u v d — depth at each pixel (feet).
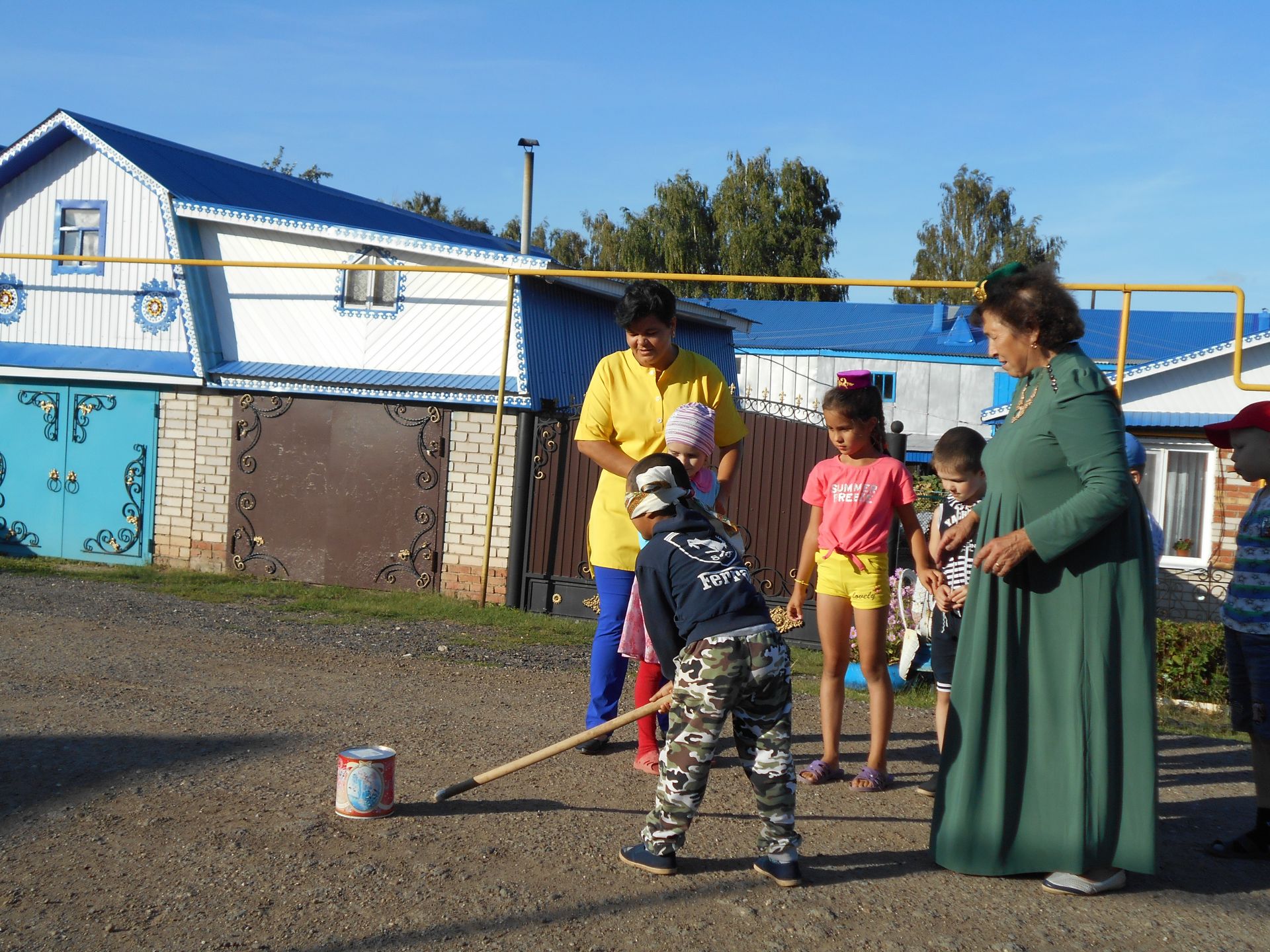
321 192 54.29
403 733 18.28
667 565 12.44
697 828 14.01
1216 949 10.93
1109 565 12.16
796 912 11.44
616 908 11.35
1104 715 12.14
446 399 39.17
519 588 37.40
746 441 35.01
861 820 14.62
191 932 10.48
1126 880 12.62
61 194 45.01
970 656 12.59
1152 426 47.67
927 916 11.46
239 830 13.14
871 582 15.88
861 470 16.07
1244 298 27.32
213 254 43.14
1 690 19.83
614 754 17.51
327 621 32.04
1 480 45.88
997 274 12.68
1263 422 13.83
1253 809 16.01
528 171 42.78
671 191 141.90
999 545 12.05
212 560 42.86
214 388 42.86
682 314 51.75
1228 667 14.23
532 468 37.42
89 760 15.70
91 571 40.96
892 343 90.22
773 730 12.30
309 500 41.37
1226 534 46.47
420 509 39.96
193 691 20.77
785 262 139.03
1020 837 12.42
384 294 41.16
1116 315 98.32
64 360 44.37
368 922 10.80
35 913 10.75
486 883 11.84
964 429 15.99
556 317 41.09
